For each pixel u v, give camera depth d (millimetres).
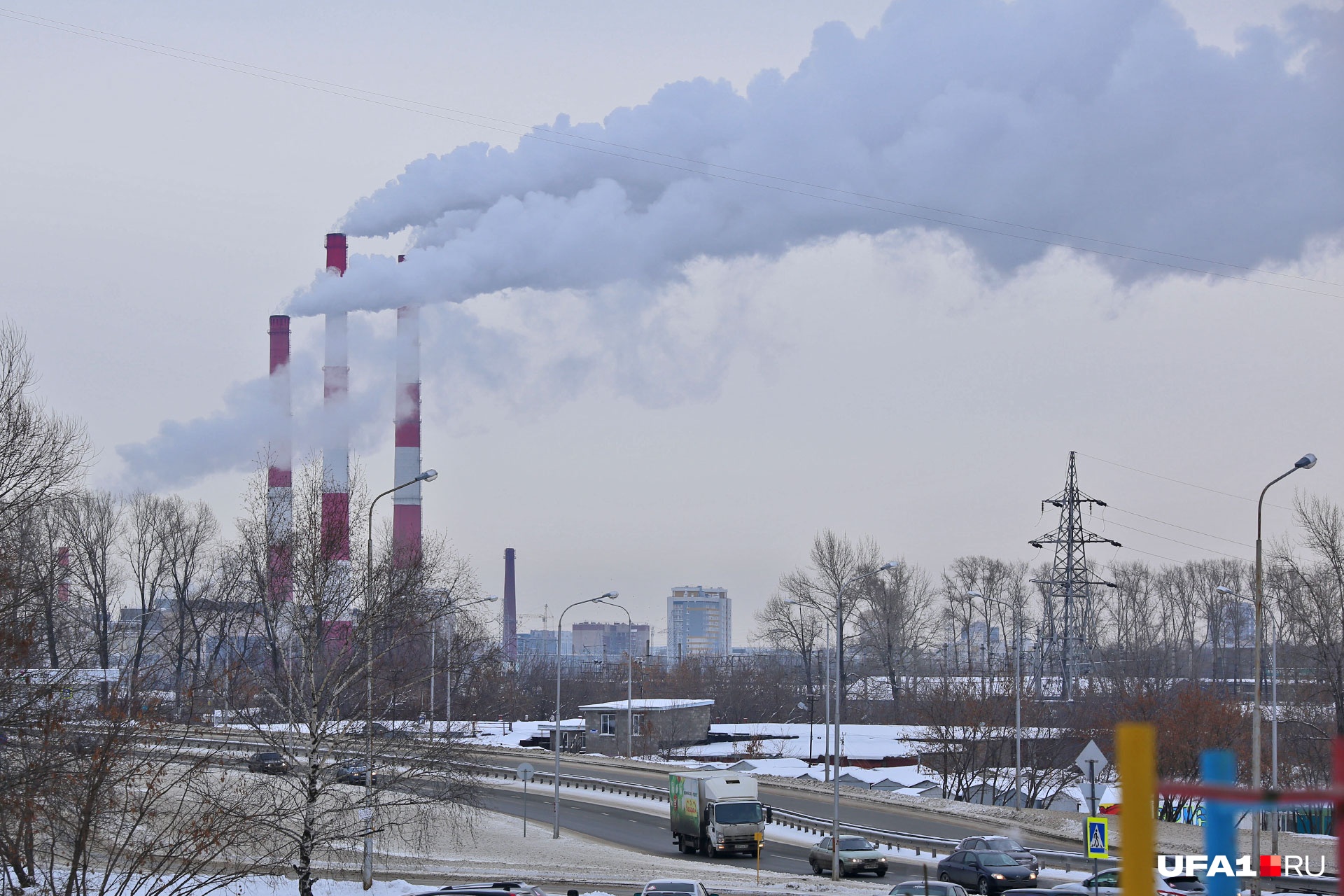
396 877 103875
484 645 124438
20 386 73188
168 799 77875
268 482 87938
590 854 126438
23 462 72875
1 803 57094
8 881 62156
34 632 66562
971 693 194500
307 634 80500
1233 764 8992
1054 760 180625
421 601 86625
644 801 169500
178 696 78938
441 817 111562
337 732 80500
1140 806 8594
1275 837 94938
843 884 106438
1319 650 177000
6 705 60750
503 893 71188
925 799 164000
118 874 78625
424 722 88188
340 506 85562
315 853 104812
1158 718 166250
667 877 109250
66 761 60750
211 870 87375
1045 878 107812
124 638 142000
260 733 79500
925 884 79938
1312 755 164375
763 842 138750
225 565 142625
